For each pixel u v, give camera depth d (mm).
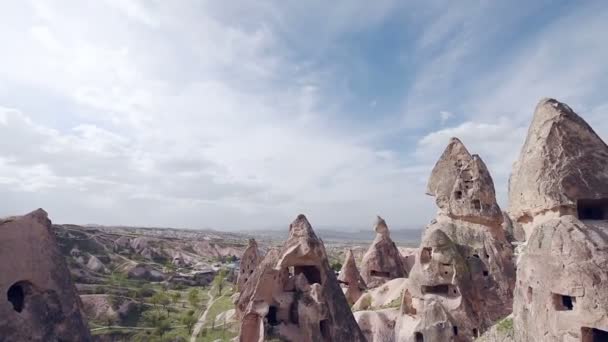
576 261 10930
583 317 10578
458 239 25672
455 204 26688
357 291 41375
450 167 27875
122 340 45250
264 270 16047
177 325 49844
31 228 11008
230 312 49125
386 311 29438
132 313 54531
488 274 24422
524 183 13477
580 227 11367
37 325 10453
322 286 16391
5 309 9891
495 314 23391
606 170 12328
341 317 16547
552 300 11453
